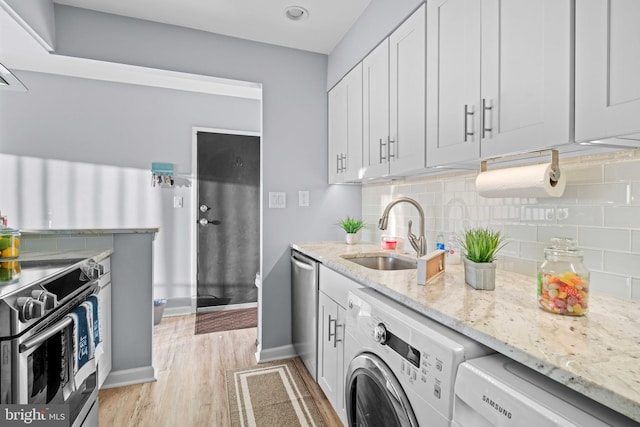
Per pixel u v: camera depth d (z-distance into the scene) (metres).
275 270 2.44
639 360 0.64
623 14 0.76
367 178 2.04
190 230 3.40
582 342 0.73
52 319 1.22
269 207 2.41
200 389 1.99
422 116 1.49
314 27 2.18
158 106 3.28
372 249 2.19
